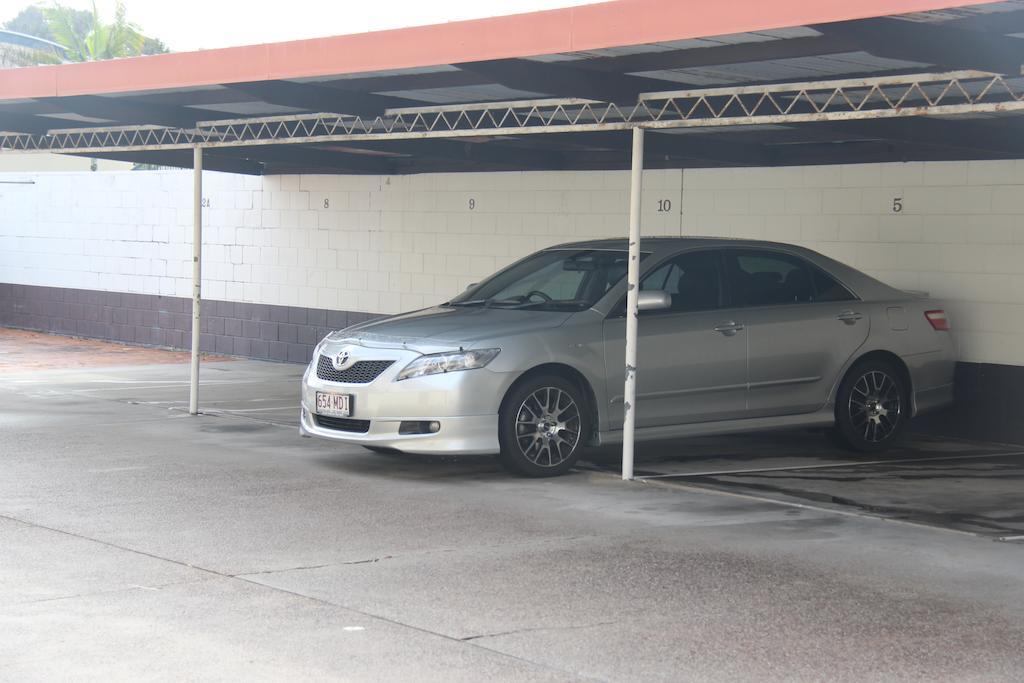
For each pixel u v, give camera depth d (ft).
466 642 18.20
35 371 57.26
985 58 24.94
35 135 46.52
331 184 57.47
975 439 38.75
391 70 30.83
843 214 40.93
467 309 33.17
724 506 27.86
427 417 29.78
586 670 17.06
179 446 35.27
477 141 44.21
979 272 38.29
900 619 19.54
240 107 41.11
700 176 44.21
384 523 25.84
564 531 25.29
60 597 20.26
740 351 33.06
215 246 63.41
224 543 24.02
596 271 33.17
